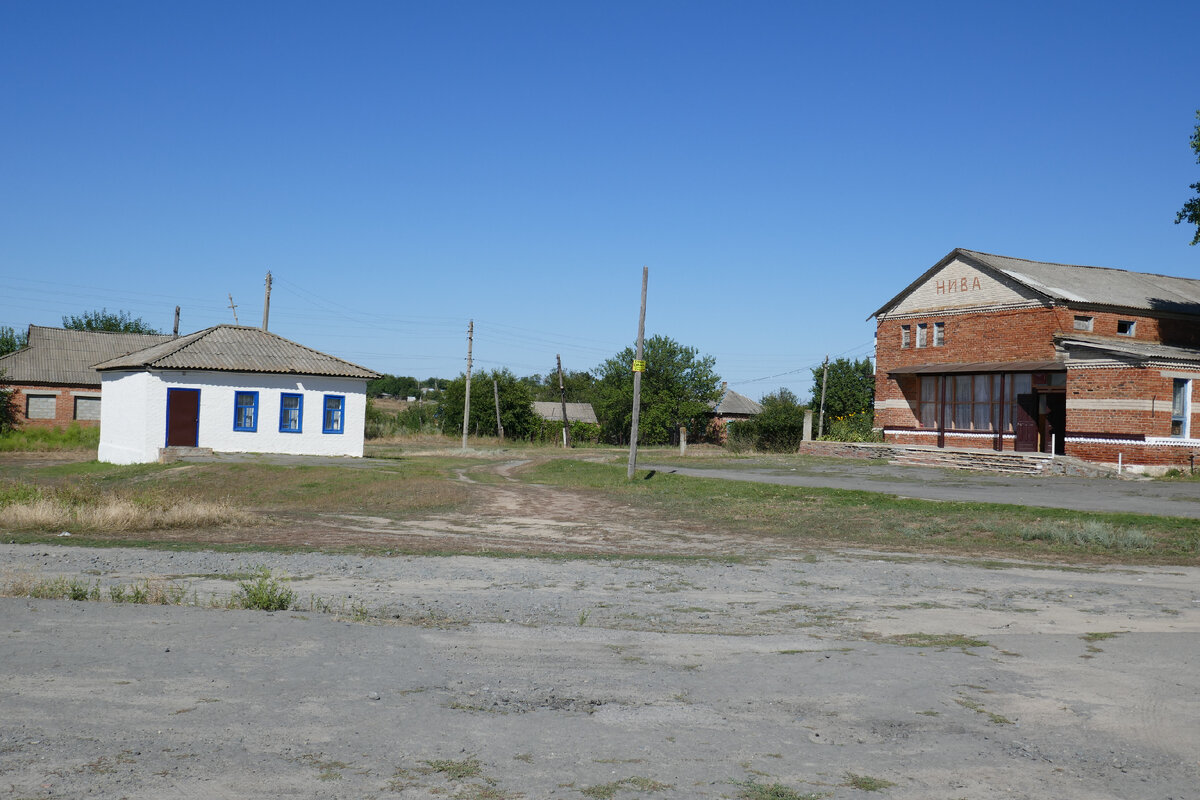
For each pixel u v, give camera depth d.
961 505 21.56
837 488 25.36
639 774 5.29
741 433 54.38
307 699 6.53
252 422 37.38
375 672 7.32
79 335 60.06
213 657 7.64
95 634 8.39
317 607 10.36
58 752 5.35
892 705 6.74
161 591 10.99
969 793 5.12
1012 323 37.00
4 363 55.25
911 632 9.48
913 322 41.69
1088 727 6.29
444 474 34.22
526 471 37.28
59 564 13.77
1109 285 40.00
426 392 168.75
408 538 18.12
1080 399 32.94
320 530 19.39
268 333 41.03
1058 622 10.05
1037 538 17.45
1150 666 7.95
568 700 6.76
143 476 31.56
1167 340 38.25
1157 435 31.02
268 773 5.13
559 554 15.59
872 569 14.09
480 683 7.13
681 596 11.73
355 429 39.03
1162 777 5.40
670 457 43.06
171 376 36.12
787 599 11.55
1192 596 11.78
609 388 85.12
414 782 5.07
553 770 5.31
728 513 22.27
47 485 27.14
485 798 4.87
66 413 55.50
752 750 5.75
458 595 11.56
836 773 5.38
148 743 5.55
